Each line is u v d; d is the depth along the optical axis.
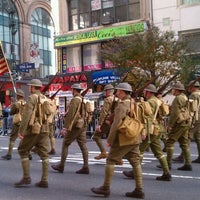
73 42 26.91
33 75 45.41
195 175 8.64
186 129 8.98
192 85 9.99
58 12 28.11
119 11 25.50
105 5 26.14
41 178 7.82
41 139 7.41
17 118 11.04
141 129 6.41
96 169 9.52
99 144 10.36
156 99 8.01
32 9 46.47
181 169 9.23
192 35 22.22
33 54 36.31
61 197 6.71
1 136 20.61
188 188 7.40
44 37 48.75
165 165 8.08
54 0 28.61
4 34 42.81
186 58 18.86
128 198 6.61
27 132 7.22
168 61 18.67
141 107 6.56
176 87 9.02
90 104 8.95
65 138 9.02
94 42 26.17
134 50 18.88
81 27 27.34
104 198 6.61
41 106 7.24
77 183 7.87
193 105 9.27
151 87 8.06
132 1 24.92
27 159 7.53
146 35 19.45
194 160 10.52
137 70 16.73
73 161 10.81
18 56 43.88
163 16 23.42
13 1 43.69
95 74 23.84
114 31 24.72
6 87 34.38
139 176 6.61
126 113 6.29
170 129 9.05
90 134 18.27
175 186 7.57
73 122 8.76
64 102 22.06
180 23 22.92
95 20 26.62
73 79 25.06
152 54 18.73
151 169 9.41
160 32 20.66
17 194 6.95
